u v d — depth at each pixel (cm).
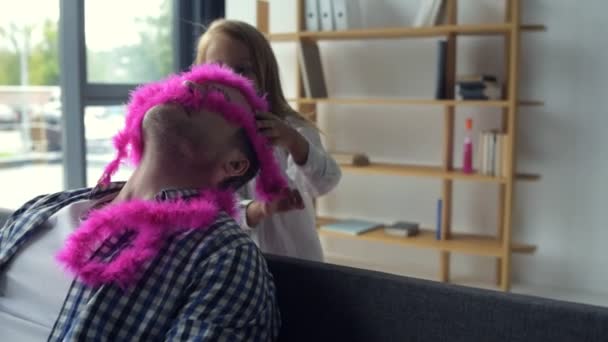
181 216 87
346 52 375
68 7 299
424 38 352
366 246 384
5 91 321
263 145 102
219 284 83
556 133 327
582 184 324
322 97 367
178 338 81
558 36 321
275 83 146
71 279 99
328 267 103
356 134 379
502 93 326
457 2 337
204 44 141
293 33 354
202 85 98
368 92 372
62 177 313
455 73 332
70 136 308
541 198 333
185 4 368
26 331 104
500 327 88
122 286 84
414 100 325
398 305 96
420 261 370
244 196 135
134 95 101
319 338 103
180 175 94
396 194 372
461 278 351
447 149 334
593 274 326
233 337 83
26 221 107
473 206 351
